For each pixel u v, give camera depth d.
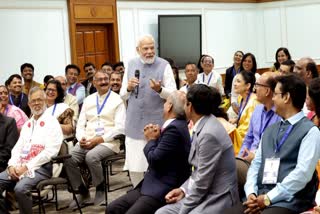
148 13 10.50
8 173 4.46
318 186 2.96
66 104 5.62
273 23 12.91
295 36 12.58
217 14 11.99
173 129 3.31
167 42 10.69
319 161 2.98
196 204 2.98
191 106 3.03
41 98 4.54
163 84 4.42
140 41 4.44
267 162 2.93
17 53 8.19
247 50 12.88
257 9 13.04
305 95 2.90
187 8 11.27
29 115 6.33
